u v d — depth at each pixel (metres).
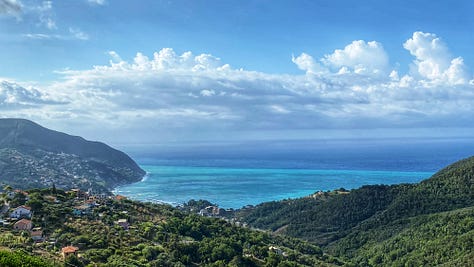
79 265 105.31
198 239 157.50
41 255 107.50
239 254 142.38
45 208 148.00
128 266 108.75
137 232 144.50
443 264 153.12
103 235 130.75
